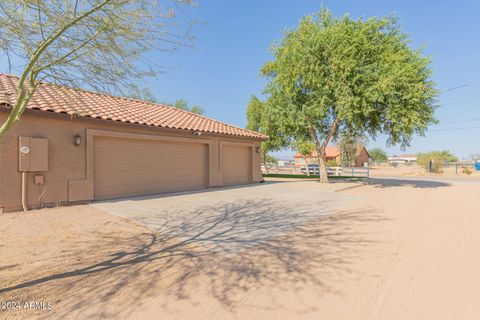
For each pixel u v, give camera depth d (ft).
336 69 46.11
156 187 38.93
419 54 47.16
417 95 43.62
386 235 19.36
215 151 47.19
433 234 19.70
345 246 16.90
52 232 18.92
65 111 27.91
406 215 26.37
